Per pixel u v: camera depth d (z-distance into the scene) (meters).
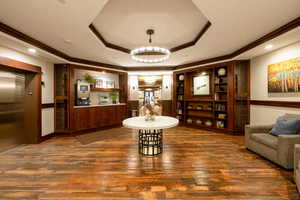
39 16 2.13
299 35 2.52
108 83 5.99
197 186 1.93
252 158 2.77
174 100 5.89
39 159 2.76
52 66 4.31
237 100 4.32
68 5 1.87
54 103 4.36
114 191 1.84
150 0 1.99
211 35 2.84
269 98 3.53
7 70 3.31
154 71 5.95
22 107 3.69
